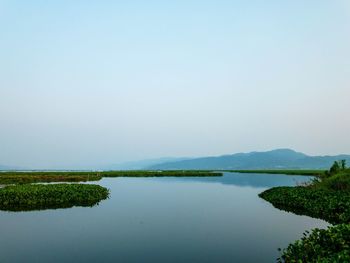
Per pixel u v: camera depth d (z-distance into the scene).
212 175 104.62
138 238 21.47
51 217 28.23
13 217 28.20
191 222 26.55
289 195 36.59
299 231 23.58
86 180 73.94
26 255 17.88
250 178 89.56
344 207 26.95
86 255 17.89
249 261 17.05
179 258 17.45
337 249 15.24
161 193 48.72
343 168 45.12
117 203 36.97
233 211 32.03
